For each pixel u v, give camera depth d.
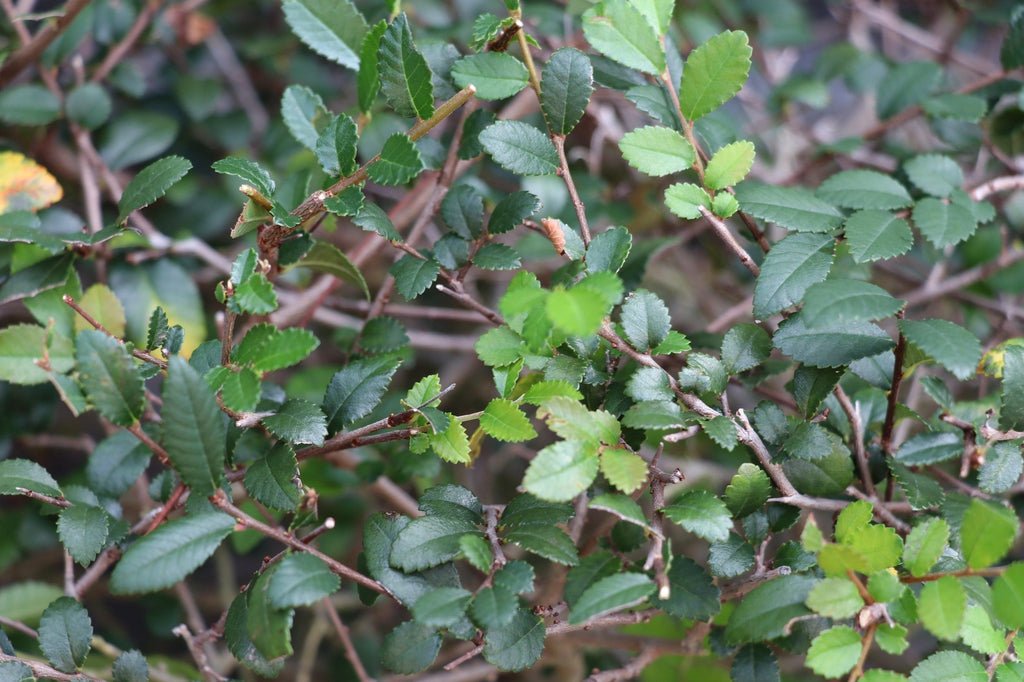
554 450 0.67
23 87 0.86
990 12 0.97
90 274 0.90
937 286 0.90
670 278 1.11
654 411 0.68
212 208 0.94
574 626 0.69
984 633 0.67
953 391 0.91
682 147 0.72
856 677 0.65
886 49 1.21
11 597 0.83
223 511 0.68
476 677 0.88
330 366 0.88
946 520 0.70
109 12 0.90
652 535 0.66
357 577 0.68
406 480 0.82
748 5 1.01
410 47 0.71
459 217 0.75
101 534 0.70
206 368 0.71
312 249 0.75
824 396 0.71
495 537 0.68
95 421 1.07
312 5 0.76
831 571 0.65
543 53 0.87
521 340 0.70
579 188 0.86
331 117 0.77
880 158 0.98
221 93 0.98
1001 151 0.86
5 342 0.74
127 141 0.87
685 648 0.76
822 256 0.71
